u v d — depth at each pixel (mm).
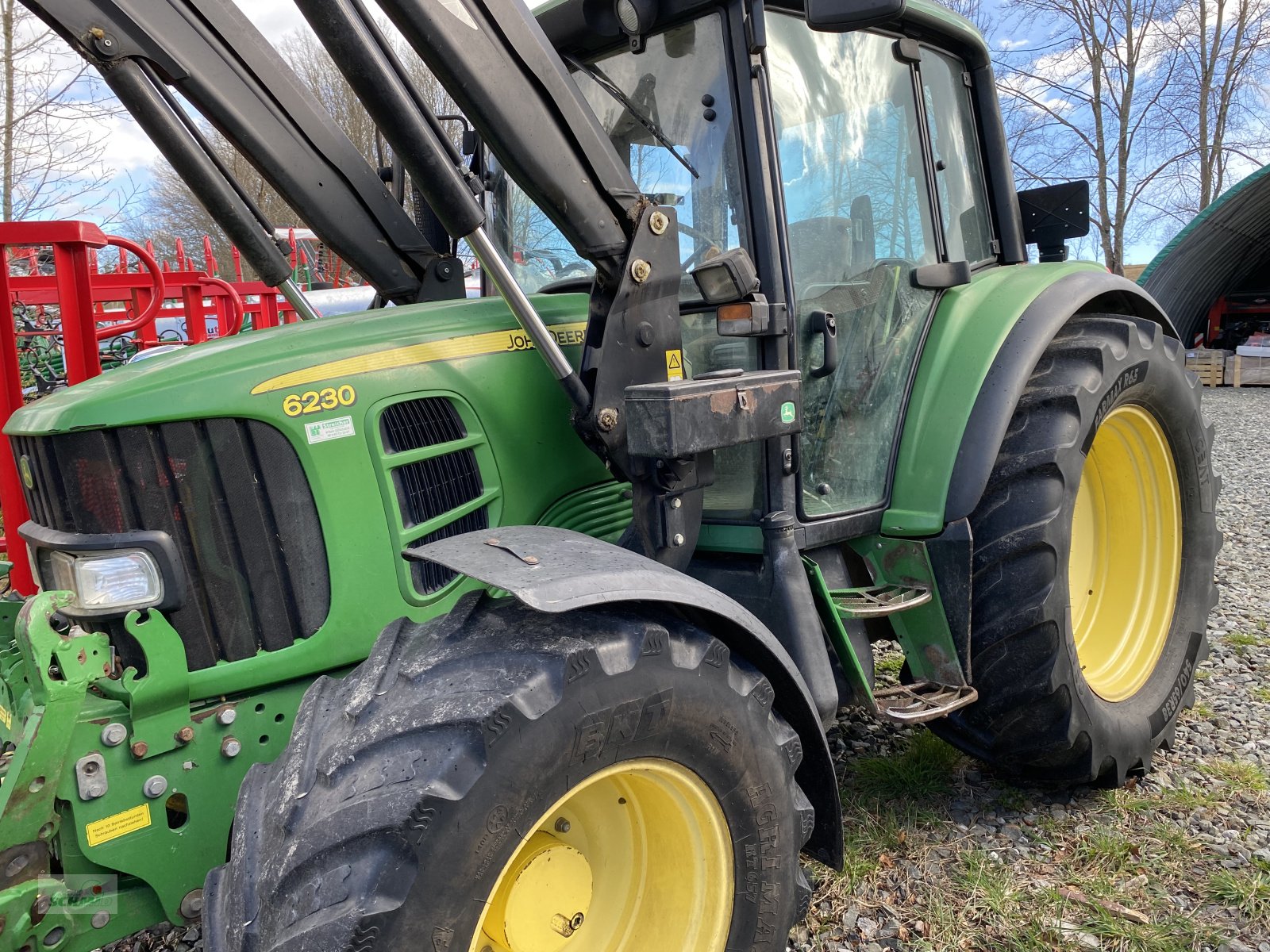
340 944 1295
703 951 1708
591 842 1801
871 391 2510
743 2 2111
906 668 2732
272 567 1869
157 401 1764
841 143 2447
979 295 2760
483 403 2121
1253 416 10953
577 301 2375
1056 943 2145
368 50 1667
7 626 2104
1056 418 2518
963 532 2422
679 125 2285
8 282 4141
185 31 2293
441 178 1775
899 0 1755
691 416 1875
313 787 1507
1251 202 13305
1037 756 2588
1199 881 2352
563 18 2367
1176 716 2949
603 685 1498
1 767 2418
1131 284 2990
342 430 1924
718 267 2006
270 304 8828
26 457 1910
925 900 2322
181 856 1732
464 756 1392
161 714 1728
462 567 1593
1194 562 3078
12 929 1530
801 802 1832
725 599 1732
